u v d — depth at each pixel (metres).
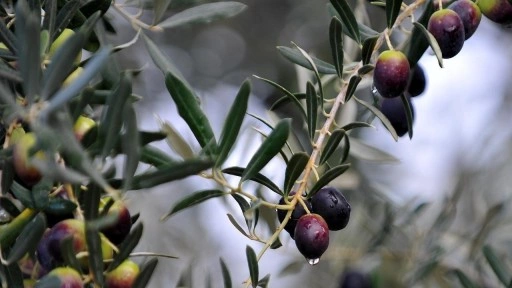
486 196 1.34
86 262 0.79
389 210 1.18
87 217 0.76
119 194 0.71
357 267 1.17
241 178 0.80
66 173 0.69
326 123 0.85
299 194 0.82
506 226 1.17
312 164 0.83
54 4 0.80
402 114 0.94
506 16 0.88
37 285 0.75
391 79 0.85
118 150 0.73
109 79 0.82
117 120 0.72
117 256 0.79
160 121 0.86
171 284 1.37
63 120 0.69
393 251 1.17
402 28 0.91
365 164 1.29
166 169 0.72
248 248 0.81
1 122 0.78
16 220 0.78
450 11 0.86
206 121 0.79
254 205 0.79
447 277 1.16
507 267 1.09
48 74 0.71
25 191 0.77
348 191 1.22
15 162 0.74
